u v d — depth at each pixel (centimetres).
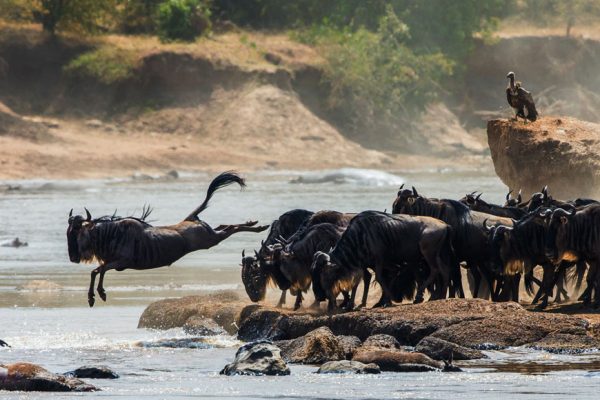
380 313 6625
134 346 6856
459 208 7238
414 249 6969
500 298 7206
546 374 5659
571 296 7606
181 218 16225
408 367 5853
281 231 7831
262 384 5575
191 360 6359
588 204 7088
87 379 5769
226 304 7531
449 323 6450
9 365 5588
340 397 5244
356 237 6950
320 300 7075
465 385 5441
